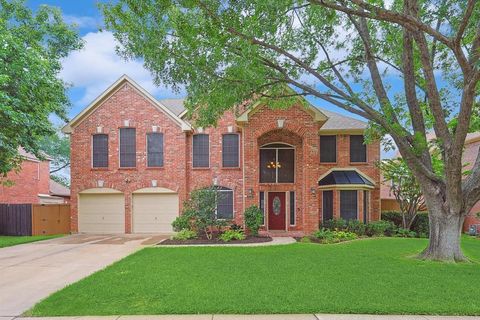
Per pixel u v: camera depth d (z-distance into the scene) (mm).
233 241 15531
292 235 18469
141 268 9336
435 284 7480
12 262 10906
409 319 5539
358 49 12898
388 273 8547
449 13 10773
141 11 9352
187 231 16703
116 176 20859
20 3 22203
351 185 20250
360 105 11180
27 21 22453
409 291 6930
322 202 21328
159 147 20938
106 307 6148
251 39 9539
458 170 9938
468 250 13000
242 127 19031
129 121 20969
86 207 20969
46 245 15102
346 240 15766
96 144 21109
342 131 21422
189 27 9273
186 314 5805
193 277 8203
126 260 10664
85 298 6660
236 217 20625
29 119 15195
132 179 20812
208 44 10289
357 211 20562
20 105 15023
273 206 20562
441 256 10461
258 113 18750
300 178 20375
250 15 9047
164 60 10938
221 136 21031
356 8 10930
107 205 20906
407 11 9477
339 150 21703
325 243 14945
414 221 19828
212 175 20922
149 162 20891
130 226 20609
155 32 10109
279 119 18688
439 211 10727
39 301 6664
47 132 17062
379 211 21281
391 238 16484
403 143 10773
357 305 6062
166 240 16312
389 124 10859
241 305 6105
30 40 20953
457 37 7895
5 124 14672
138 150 20891
